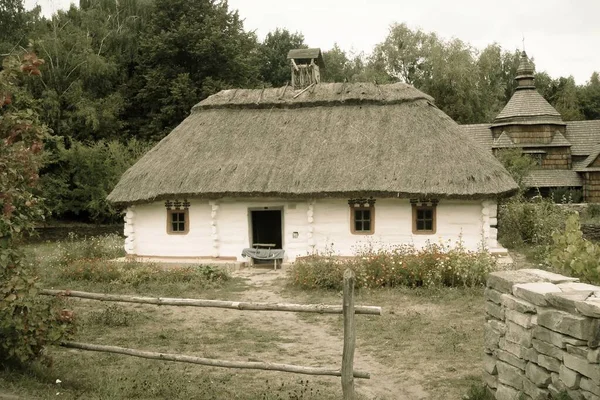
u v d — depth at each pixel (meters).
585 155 33.19
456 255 13.52
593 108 59.59
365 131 17.83
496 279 6.08
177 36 32.88
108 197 18.05
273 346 8.97
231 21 36.19
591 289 5.24
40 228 26.70
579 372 4.67
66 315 6.61
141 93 34.44
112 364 7.81
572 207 27.55
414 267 13.16
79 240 25.72
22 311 6.18
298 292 13.18
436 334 9.32
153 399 6.27
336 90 19.69
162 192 17.27
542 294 5.16
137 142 31.67
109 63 33.12
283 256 16.92
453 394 6.74
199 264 16.62
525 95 34.22
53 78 31.42
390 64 47.66
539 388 5.19
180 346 8.92
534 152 33.06
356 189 16.06
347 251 17.05
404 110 18.39
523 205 21.20
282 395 6.65
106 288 13.70
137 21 36.59
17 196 6.41
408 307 11.29
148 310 11.63
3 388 5.89
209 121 19.59
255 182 16.81
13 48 29.34
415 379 7.31
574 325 4.70
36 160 6.74
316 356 8.43
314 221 17.23
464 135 17.62
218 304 6.75
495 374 6.11
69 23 33.97
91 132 32.19
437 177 16.05
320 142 17.73
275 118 19.16
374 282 13.09
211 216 17.67
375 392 6.88
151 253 18.23
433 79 43.72
